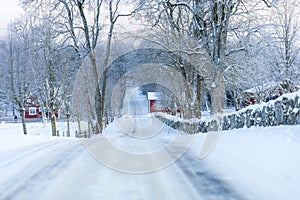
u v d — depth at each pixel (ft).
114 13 83.71
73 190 16.21
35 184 17.25
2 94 116.57
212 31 55.52
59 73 95.66
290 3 72.38
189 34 65.51
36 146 32.12
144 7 62.64
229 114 51.55
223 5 52.26
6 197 15.07
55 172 20.13
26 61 102.99
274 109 36.37
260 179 17.30
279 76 82.69
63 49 86.63
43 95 105.81
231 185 16.75
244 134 33.94
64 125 130.72
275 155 21.59
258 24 57.11
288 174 17.38
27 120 164.55
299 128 28.76
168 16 66.08
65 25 81.66
